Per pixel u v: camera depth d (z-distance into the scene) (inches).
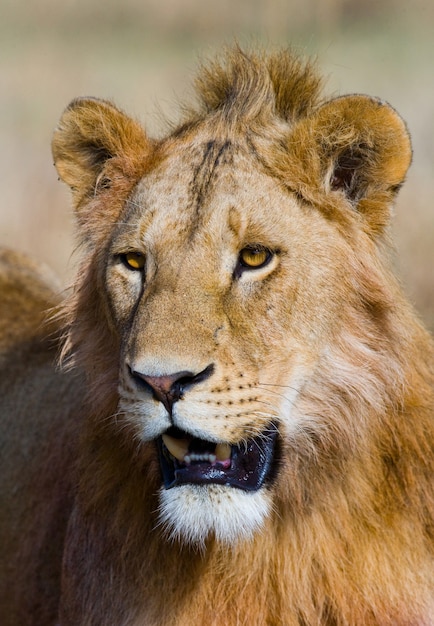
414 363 328.8
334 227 324.5
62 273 743.7
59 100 1103.6
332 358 321.1
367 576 324.5
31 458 432.5
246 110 337.7
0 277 501.7
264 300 313.3
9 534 431.5
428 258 666.8
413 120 896.3
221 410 302.5
